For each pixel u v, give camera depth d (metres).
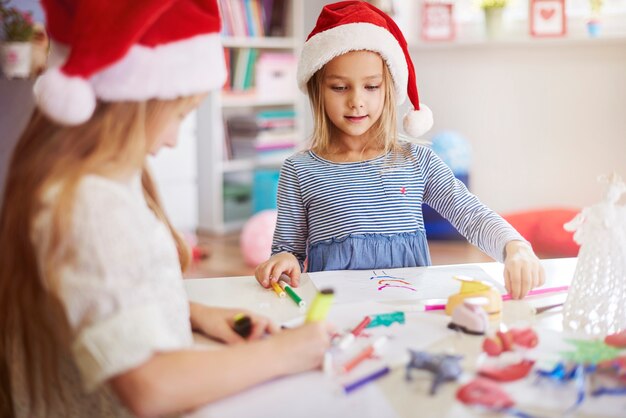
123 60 0.80
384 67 1.51
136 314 0.75
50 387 0.87
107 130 0.81
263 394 0.78
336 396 0.78
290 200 1.54
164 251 0.86
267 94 4.07
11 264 0.82
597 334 0.96
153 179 1.06
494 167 3.82
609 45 3.45
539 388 0.78
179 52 0.83
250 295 1.17
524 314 1.06
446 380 0.80
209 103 3.85
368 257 1.47
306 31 4.16
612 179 1.00
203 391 0.75
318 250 1.49
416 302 1.10
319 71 1.53
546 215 2.70
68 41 0.84
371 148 1.57
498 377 0.80
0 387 0.92
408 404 0.75
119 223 0.76
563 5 3.46
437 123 3.93
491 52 3.73
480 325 0.94
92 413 0.87
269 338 0.83
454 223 1.52
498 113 3.77
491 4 3.58
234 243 3.80
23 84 1.97
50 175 0.78
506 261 1.21
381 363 0.85
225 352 0.79
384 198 1.51
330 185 1.52
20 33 2.59
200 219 4.02
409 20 3.87
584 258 1.00
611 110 3.50
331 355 0.88
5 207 0.83
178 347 0.78
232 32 3.86
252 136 4.02
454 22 3.77
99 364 0.73
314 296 1.16
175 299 0.86
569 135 3.62
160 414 0.74
